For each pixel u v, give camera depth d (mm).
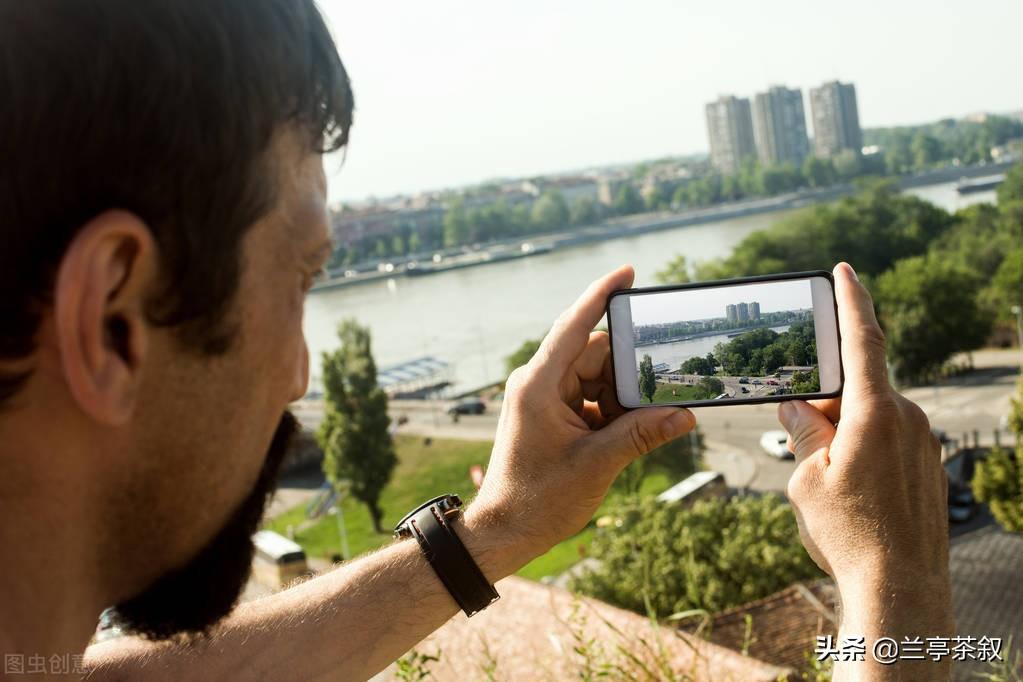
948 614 458
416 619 560
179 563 363
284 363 365
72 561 335
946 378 20766
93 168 300
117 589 358
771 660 3369
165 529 352
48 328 306
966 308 20828
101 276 300
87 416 316
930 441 487
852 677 449
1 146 294
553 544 575
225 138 323
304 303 377
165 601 371
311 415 22453
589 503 571
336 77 379
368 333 15047
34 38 300
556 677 878
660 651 827
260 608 564
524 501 566
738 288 607
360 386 14953
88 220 302
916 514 466
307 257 370
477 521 570
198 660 540
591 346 614
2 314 296
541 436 570
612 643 1000
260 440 365
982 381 19906
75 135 298
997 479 9125
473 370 27688
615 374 620
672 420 572
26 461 315
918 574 457
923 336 20516
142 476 335
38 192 296
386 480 15133
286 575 10109
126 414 314
